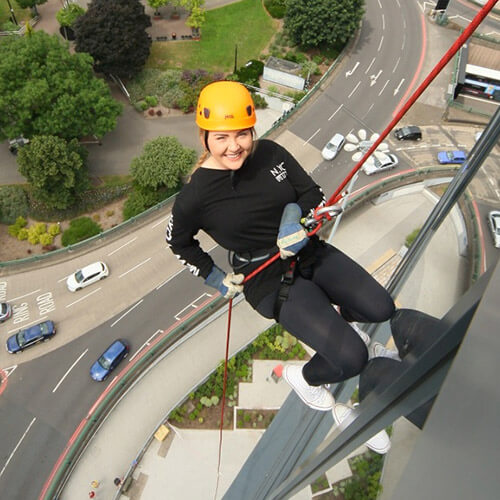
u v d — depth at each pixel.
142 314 29.66
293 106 41.22
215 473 23.95
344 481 10.89
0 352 28.03
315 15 41.22
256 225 4.58
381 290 4.43
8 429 25.58
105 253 32.34
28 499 23.69
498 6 46.03
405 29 46.56
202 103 4.02
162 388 26.70
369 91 42.06
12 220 35.97
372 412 3.28
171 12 49.44
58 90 33.84
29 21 48.41
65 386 26.98
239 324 28.69
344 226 33.38
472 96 41.59
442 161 36.44
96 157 39.34
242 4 49.81
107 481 24.09
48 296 30.36
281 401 25.72
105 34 38.69
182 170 35.06
